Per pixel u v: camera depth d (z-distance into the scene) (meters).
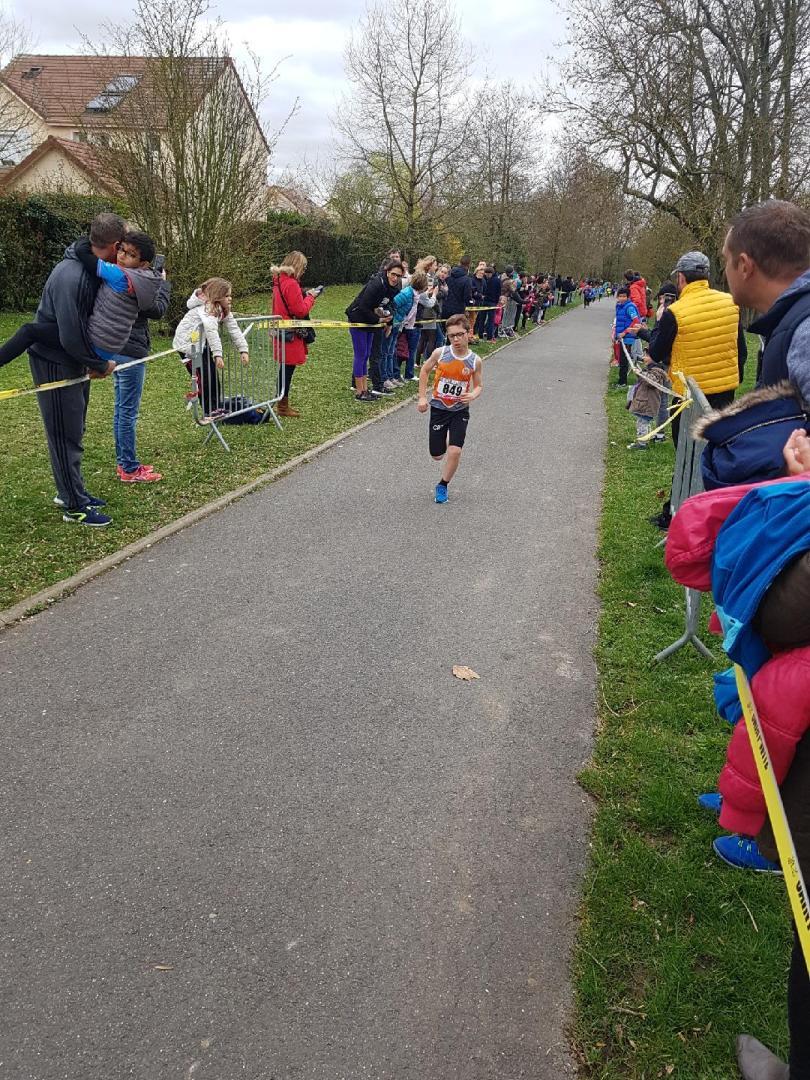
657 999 2.21
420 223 30.28
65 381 5.24
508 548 5.72
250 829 2.82
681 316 5.49
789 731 1.70
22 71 34.53
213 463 7.28
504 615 4.64
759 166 16.52
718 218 17.23
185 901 2.50
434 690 3.79
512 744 3.40
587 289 46.47
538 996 2.24
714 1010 2.20
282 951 2.34
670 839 2.85
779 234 2.41
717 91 17.52
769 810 1.73
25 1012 2.12
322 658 4.04
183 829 2.80
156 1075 1.97
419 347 14.31
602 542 5.84
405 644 4.23
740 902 2.56
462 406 6.43
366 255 33.59
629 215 25.31
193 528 5.76
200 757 3.20
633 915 2.49
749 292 2.53
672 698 3.77
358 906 2.51
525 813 2.98
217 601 4.62
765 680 1.73
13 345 5.11
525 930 2.46
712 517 1.96
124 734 3.32
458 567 5.32
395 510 6.42
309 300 9.12
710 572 2.00
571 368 16.23
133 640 4.12
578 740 3.45
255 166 16.09
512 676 3.96
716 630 2.44
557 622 4.59
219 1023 2.12
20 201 17.12
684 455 4.65
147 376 11.97
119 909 2.45
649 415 8.86
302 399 10.62
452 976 2.29
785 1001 2.22
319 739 3.36
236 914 2.46
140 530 5.59
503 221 38.72
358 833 2.83
